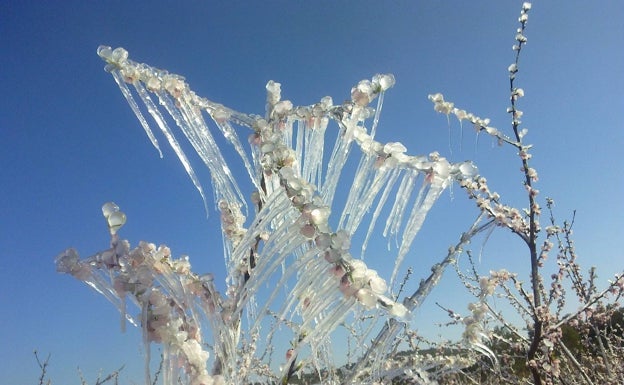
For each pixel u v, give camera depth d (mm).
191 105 549
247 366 503
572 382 1176
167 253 436
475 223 588
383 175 461
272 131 540
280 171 388
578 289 1221
